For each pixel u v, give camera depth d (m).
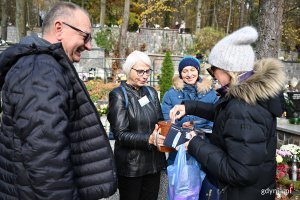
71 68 1.43
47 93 1.30
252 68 1.74
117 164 2.44
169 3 31.28
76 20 1.55
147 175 2.52
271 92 1.59
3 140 1.38
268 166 1.70
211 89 3.17
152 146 2.26
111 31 21.88
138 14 27.81
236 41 1.71
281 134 5.13
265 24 4.88
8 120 1.35
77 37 1.56
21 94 1.30
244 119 1.57
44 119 1.27
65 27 1.54
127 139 2.29
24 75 1.32
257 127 1.57
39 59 1.37
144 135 2.28
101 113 6.93
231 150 1.59
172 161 2.75
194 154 1.82
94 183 1.53
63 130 1.31
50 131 1.27
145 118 2.42
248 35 1.70
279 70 1.67
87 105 1.49
